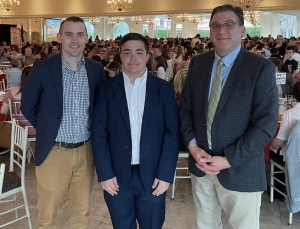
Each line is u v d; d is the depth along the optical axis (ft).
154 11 40.40
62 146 6.32
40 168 6.40
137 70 5.61
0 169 5.67
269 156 9.36
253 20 59.16
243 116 5.19
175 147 5.87
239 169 5.39
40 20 62.49
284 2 36.58
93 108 6.13
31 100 6.21
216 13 5.23
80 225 7.00
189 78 5.93
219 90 5.35
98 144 5.84
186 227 8.51
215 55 5.52
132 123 5.75
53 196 6.51
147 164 5.77
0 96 14.33
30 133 11.73
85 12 42.11
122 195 5.96
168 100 5.83
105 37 85.10
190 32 82.64
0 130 8.87
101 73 6.64
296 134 7.59
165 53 25.61
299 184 7.79
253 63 5.14
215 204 6.16
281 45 31.27
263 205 9.51
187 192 10.54
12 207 9.41
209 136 5.51
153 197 5.92
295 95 8.16
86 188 6.80
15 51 37.14
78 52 6.08
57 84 6.11
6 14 43.65
